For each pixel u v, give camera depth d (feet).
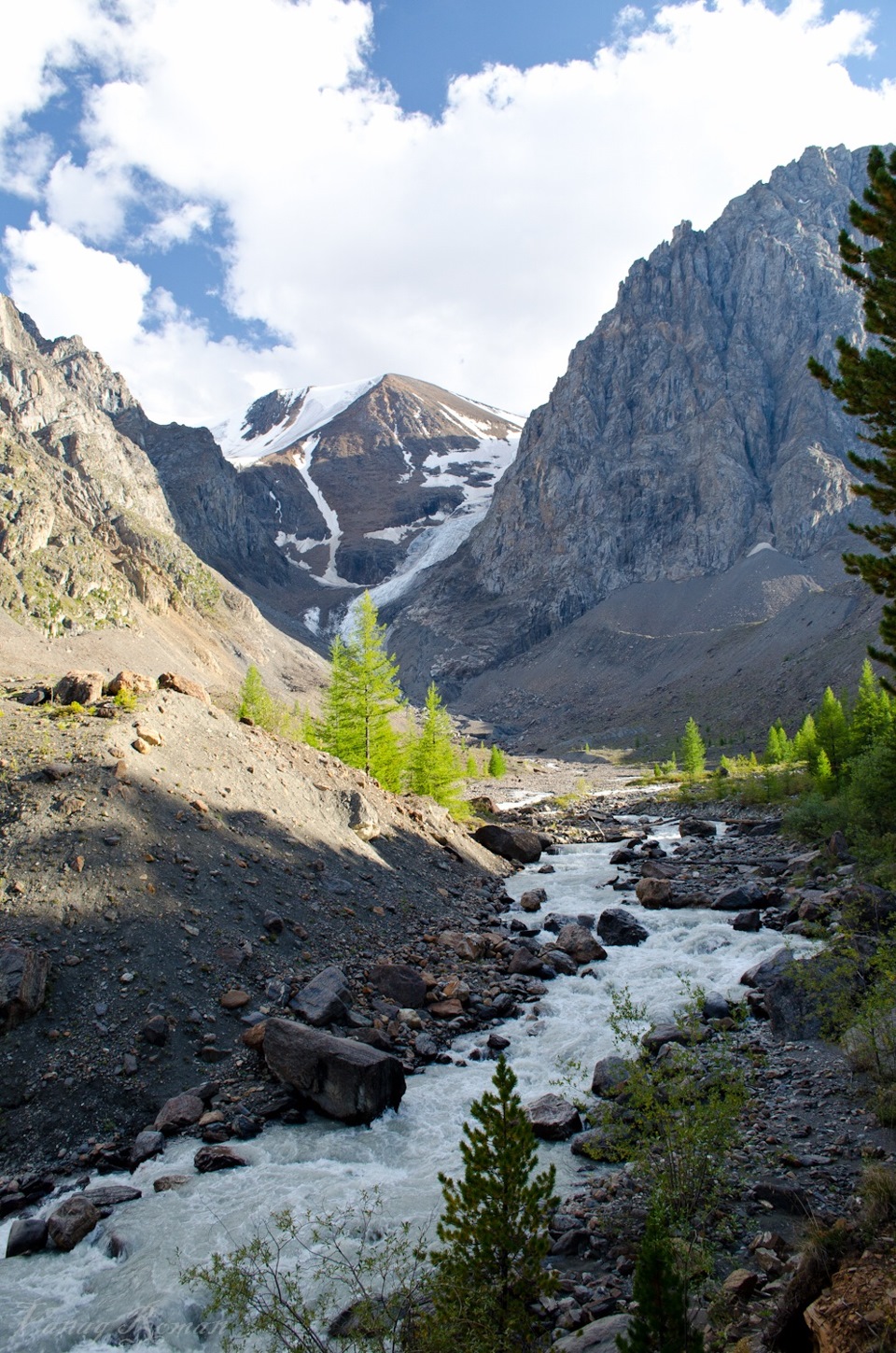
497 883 141.59
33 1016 61.62
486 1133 32.42
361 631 196.65
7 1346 37.29
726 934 102.27
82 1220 45.70
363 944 89.66
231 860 89.35
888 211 50.72
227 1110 58.70
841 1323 27.81
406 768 223.10
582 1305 36.22
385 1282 39.04
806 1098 56.65
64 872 73.67
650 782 454.40
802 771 276.41
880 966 60.13
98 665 540.11
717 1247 39.68
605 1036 72.02
